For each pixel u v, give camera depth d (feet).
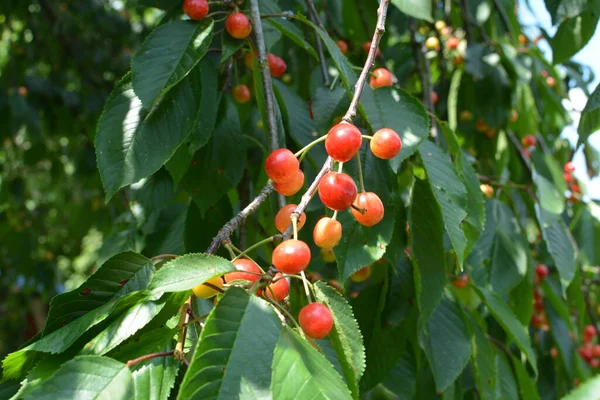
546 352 3.34
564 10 2.43
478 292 2.39
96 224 5.50
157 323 1.57
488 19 3.73
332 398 1.36
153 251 2.54
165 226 2.59
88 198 5.49
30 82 4.79
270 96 2.05
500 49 3.28
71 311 1.62
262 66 2.06
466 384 2.68
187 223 2.35
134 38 5.69
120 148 1.93
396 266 2.29
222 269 1.50
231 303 1.45
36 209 6.83
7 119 4.53
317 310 1.53
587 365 3.28
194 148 2.09
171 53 1.97
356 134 1.69
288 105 2.36
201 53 1.98
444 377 2.20
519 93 3.42
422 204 2.10
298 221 1.73
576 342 3.42
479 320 2.62
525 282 2.68
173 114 1.98
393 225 1.99
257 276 1.60
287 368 1.38
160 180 2.31
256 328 1.43
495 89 3.21
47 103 4.88
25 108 4.49
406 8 2.39
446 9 3.86
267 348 1.42
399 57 3.83
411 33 3.33
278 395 1.36
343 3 3.37
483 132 3.67
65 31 5.30
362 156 2.06
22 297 7.48
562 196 3.14
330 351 1.69
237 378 1.38
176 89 2.00
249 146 2.69
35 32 5.18
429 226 2.09
